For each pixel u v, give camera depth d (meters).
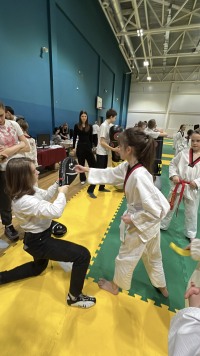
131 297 1.41
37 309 1.28
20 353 1.05
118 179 1.28
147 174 1.00
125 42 8.88
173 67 12.67
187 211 2.00
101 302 1.36
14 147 1.67
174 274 1.65
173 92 13.69
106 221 2.42
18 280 1.48
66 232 2.13
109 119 2.85
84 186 3.62
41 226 1.16
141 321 1.24
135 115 15.13
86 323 1.21
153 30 6.71
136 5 5.57
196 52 8.71
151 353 1.08
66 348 1.08
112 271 1.65
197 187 1.81
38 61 4.51
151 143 0.99
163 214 1.00
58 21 4.96
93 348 1.08
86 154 3.24
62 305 1.31
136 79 14.27
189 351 0.42
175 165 1.95
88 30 6.66
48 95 5.12
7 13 3.48
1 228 2.14
